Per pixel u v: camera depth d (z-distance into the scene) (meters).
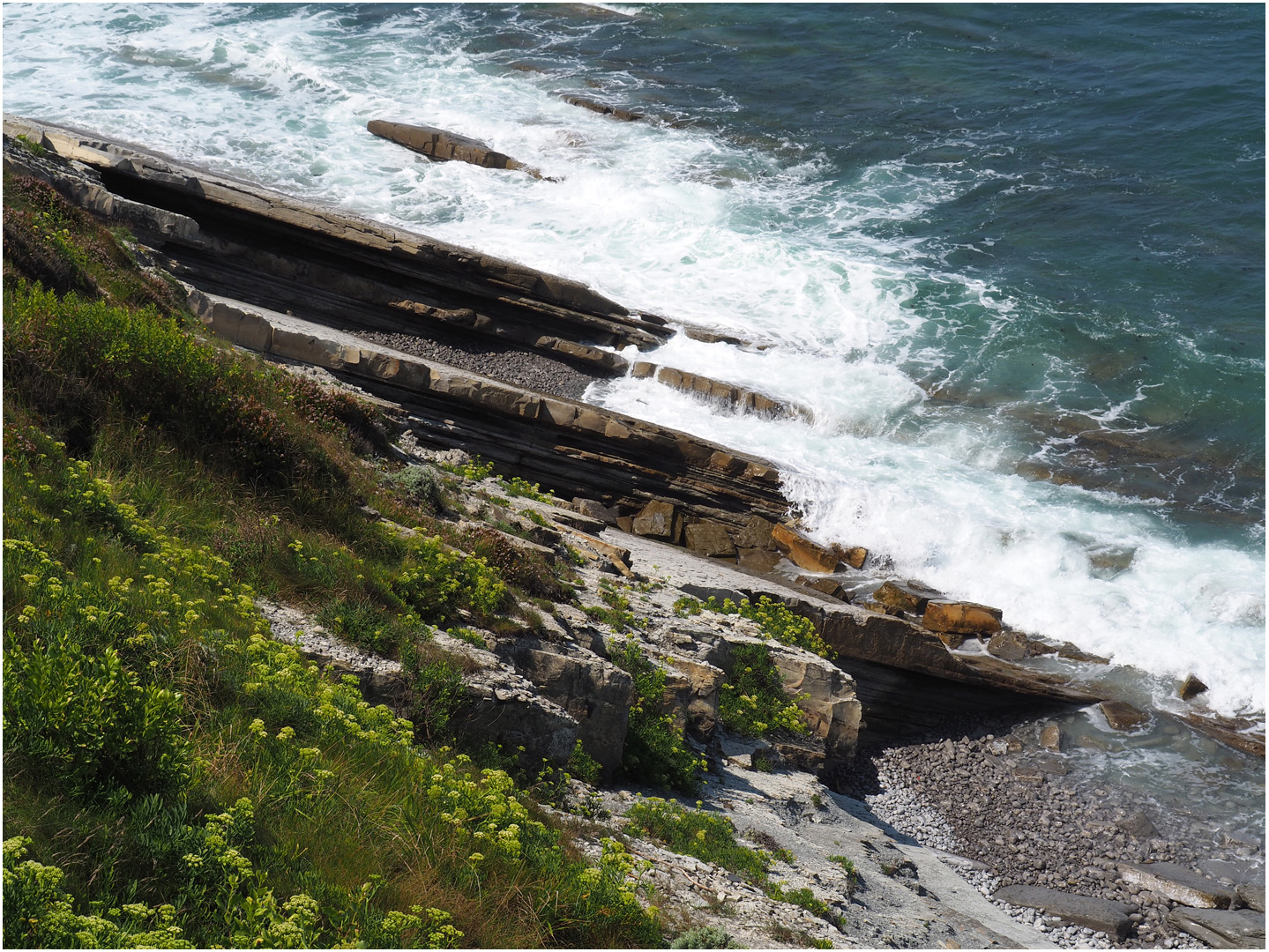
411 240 29.00
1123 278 37.41
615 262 35.84
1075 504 27.42
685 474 27.31
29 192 20.06
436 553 14.05
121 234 23.27
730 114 49.50
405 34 55.69
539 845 9.37
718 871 11.60
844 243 38.91
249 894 6.69
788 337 33.22
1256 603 23.89
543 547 18.45
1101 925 16.92
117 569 9.94
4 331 12.49
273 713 8.95
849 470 28.12
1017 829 19.95
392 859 7.97
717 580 22.89
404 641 11.63
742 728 18.14
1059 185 43.50
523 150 43.09
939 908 14.41
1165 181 43.50
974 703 23.70
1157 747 22.08
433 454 22.52
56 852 6.24
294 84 46.59
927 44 58.72
